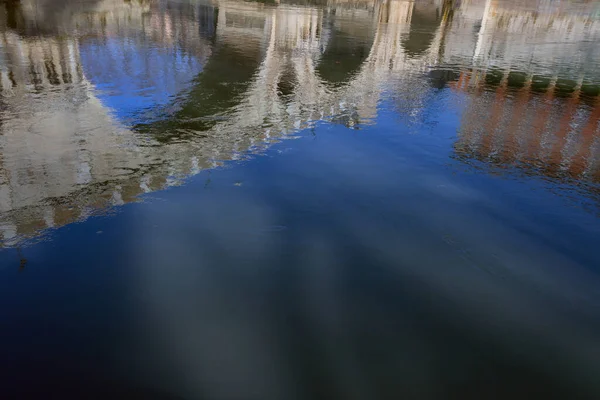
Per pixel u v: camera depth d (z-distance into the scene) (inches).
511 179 167.0
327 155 176.7
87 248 113.0
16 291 98.2
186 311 96.1
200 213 130.9
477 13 744.3
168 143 174.9
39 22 387.2
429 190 154.7
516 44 485.4
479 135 208.2
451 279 111.0
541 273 115.4
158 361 84.0
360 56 363.9
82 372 80.6
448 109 243.4
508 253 122.6
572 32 610.2
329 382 81.7
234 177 153.5
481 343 92.7
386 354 88.7
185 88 243.3
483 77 320.5
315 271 110.4
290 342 90.1
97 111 200.8
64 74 250.2
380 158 177.5
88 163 153.9
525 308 103.0
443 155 184.4
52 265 106.6
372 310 99.7
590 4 957.2
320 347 89.4
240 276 107.0
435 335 93.9
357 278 109.3
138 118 197.0
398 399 79.4
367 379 83.0
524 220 139.7
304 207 138.3
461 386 82.7
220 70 284.5
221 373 82.3
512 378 84.9
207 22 454.0
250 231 124.3
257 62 315.6
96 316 93.3
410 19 627.2
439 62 364.5
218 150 173.0
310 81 279.1
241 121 204.1
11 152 156.9
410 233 128.9
